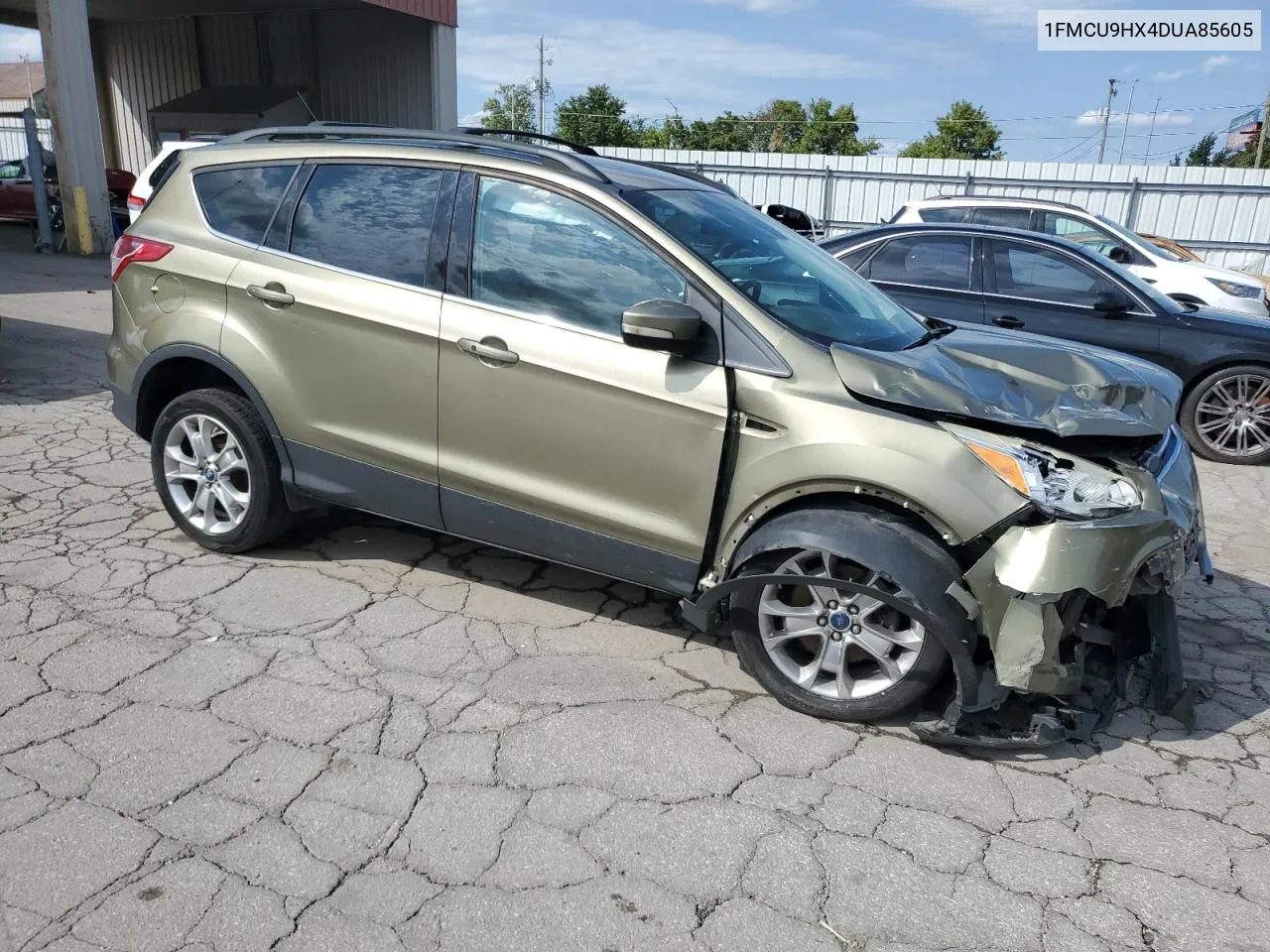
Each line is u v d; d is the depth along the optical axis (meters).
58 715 3.12
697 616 3.43
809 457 3.13
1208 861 2.71
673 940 2.34
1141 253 10.67
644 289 3.41
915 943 2.37
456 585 4.25
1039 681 2.95
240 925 2.32
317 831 2.66
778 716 3.35
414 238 3.78
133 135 25.95
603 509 3.50
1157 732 3.37
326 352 3.88
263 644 3.64
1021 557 2.88
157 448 4.38
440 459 3.75
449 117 21.47
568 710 3.31
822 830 2.77
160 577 4.15
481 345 3.56
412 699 3.33
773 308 3.39
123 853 2.54
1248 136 66.06
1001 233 7.50
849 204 23.81
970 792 2.98
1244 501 6.36
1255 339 7.05
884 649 3.21
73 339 9.02
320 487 4.05
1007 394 3.32
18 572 4.12
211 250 4.14
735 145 65.44
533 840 2.66
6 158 26.27
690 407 3.27
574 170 3.64
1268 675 3.85
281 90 22.42
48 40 14.96
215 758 2.95
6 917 2.31
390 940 2.30
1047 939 2.41
